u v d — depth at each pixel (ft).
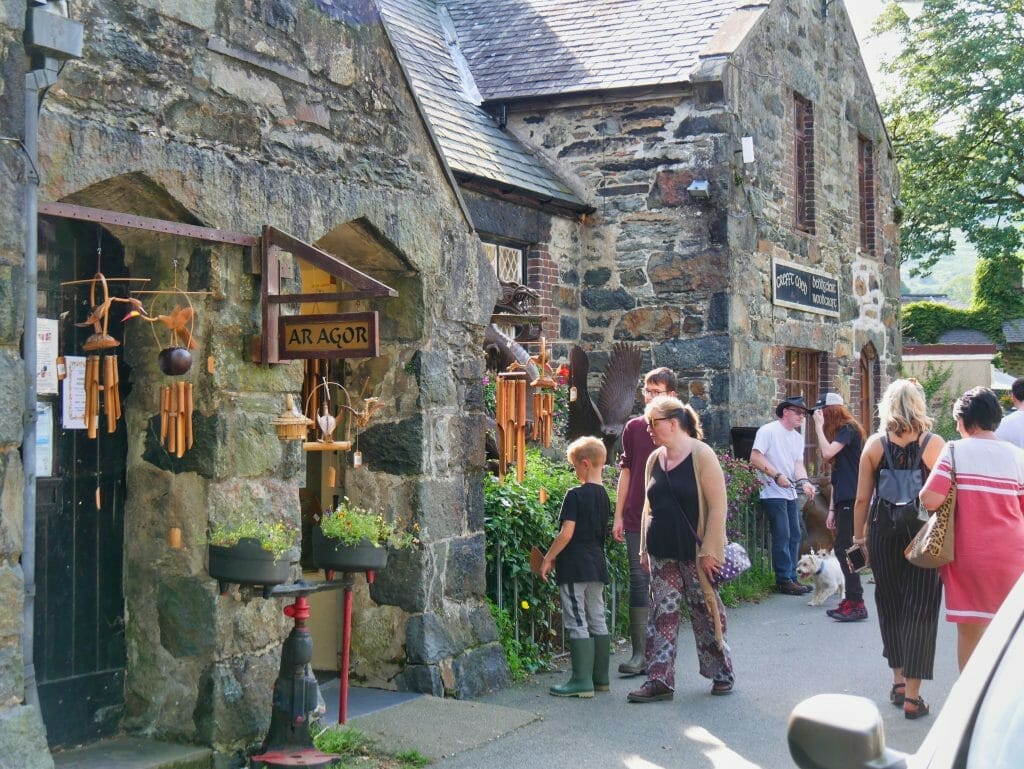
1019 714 7.70
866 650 28.30
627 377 35.22
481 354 25.43
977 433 20.59
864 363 56.34
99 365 16.72
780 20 46.11
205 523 18.21
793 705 23.09
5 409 14.62
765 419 43.73
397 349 23.81
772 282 44.42
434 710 21.65
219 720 17.97
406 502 23.47
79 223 18.06
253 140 19.38
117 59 16.97
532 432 24.81
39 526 17.37
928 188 85.92
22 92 14.98
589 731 21.17
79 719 17.93
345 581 19.29
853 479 32.58
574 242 42.39
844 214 52.75
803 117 49.29
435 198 24.04
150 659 18.53
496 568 26.63
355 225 22.08
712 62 40.83
